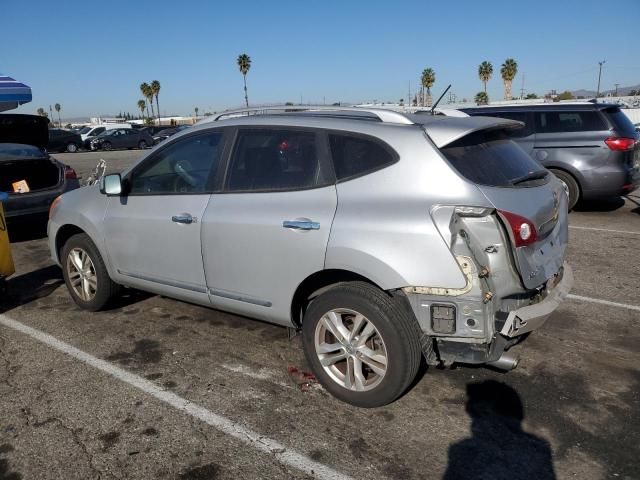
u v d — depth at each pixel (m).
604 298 5.21
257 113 4.20
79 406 3.48
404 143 3.24
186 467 2.90
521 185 3.26
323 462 2.93
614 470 2.84
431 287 3.00
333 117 3.67
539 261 3.17
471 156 3.24
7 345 4.39
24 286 5.93
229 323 4.77
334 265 3.28
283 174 3.63
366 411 3.38
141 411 3.41
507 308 3.14
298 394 3.59
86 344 4.39
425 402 3.47
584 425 3.21
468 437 3.12
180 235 4.08
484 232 2.98
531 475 2.81
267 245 3.57
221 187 3.91
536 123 8.86
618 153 8.42
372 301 3.18
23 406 3.48
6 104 6.20
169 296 4.42
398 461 2.93
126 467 2.91
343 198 3.33
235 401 3.51
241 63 63.91
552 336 4.40
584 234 7.70
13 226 7.81
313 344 3.51
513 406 3.42
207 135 4.09
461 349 3.11
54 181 8.27
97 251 4.84
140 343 4.39
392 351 3.17
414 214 3.06
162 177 4.31
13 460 2.97
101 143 34.12
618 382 3.68
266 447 3.05
